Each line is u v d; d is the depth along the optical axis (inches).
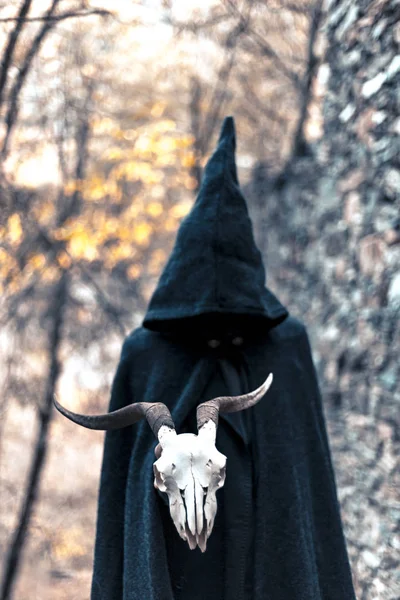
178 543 103.3
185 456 83.4
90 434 401.4
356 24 239.9
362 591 203.3
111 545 111.1
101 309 342.0
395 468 210.1
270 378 93.4
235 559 100.9
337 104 268.2
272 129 358.9
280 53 339.9
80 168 309.9
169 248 379.6
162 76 335.9
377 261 237.1
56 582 359.3
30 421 378.9
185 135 358.9
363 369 245.6
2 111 221.9
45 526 368.2
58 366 332.2
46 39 223.1
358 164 250.2
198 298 105.6
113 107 325.7
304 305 313.4
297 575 103.0
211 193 110.0
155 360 112.8
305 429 114.2
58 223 308.5
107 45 283.7
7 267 291.9
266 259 367.2
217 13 290.5
